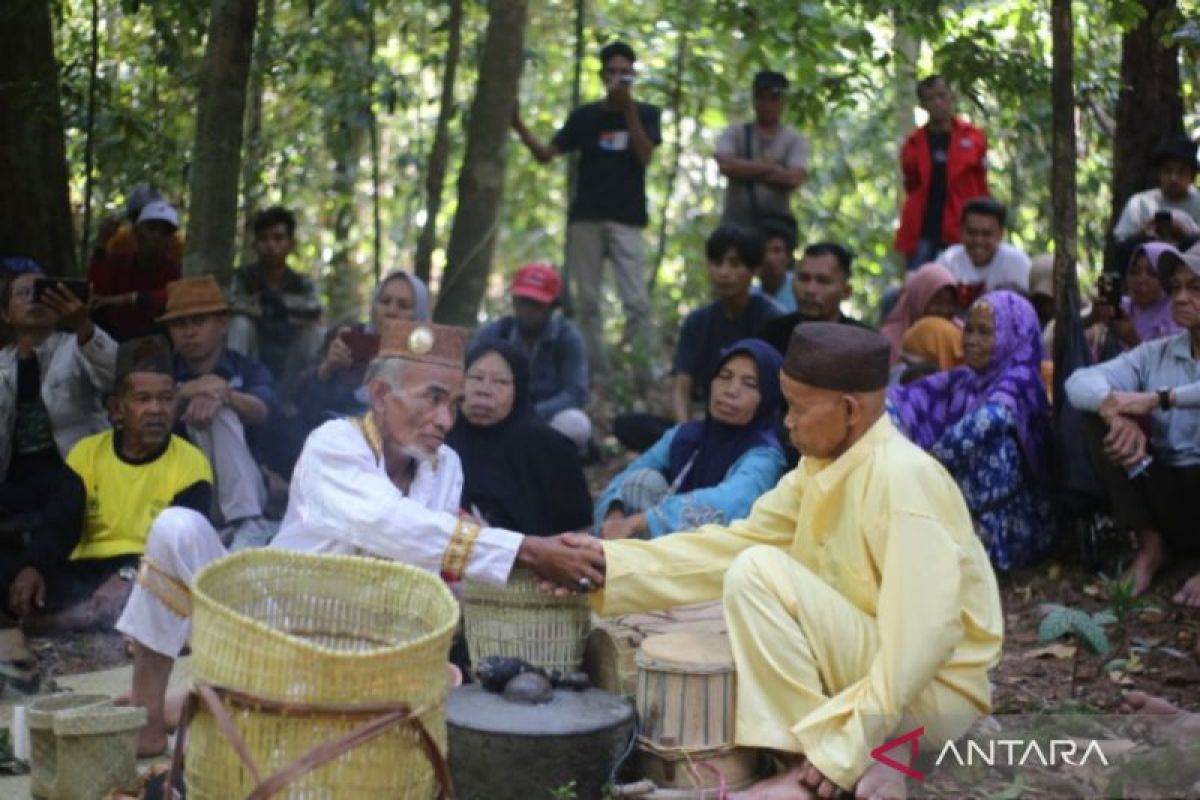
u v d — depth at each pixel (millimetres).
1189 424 6203
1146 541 6320
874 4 7367
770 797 4145
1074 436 6582
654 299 13602
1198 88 8648
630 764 4395
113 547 6094
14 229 8664
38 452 6746
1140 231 7586
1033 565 6762
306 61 10234
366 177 13469
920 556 4188
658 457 6457
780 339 7512
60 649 5922
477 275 8961
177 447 6230
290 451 7539
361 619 4020
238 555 3930
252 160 11086
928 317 7930
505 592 4656
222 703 3566
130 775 4316
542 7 13477
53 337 6789
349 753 3568
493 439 5996
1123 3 6500
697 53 12922
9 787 4477
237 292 8461
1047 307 8477
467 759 4156
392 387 4562
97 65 9688
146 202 8625
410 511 4504
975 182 10211
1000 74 7426
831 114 9938
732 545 4695
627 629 4926
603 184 10820
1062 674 5562
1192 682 5391
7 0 8281
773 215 9523
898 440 4395
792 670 4270
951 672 4340
